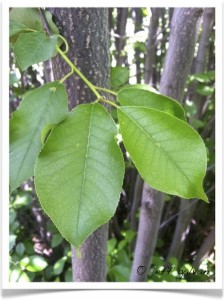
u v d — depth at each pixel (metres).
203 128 0.52
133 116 0.15
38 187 0.14
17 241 0.51
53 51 0.17
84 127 0.15
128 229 0.52
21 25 0.18
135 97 0.17
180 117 0.17
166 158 0.14
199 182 0.14
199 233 0.53
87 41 0.19
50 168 0.14
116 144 0.14
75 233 0.14
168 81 0.30
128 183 0.54
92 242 0.26
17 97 0.48
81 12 0.19
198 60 0.43
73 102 0.21
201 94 0.45
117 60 0.50
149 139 0.15
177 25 0.29
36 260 0.37
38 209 0.52
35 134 0.16
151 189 0.35
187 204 0.46
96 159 0.14
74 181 0.14
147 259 0.38
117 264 0.45
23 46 0.16
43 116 0.16
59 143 0.14
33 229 0.54
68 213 0.14
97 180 0.14
